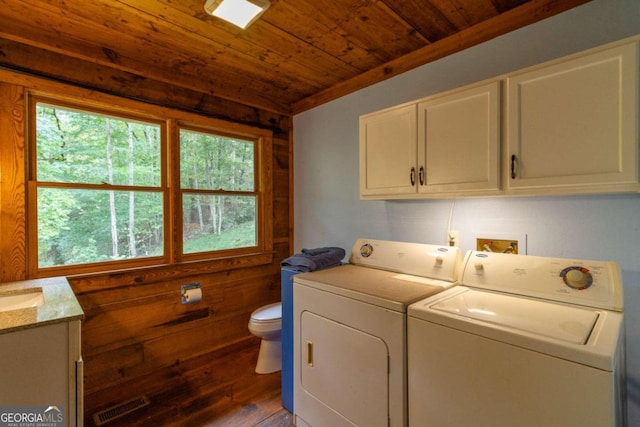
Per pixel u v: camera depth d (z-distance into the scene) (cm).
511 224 168
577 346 90
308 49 205
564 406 90
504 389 101
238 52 207
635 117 105
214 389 216
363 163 198
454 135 152
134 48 199
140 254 221
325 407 160
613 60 109
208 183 259
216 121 254
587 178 115
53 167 187
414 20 174
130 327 211
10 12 160
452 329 113
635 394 134
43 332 112
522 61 165
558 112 121
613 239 139
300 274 184
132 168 218
